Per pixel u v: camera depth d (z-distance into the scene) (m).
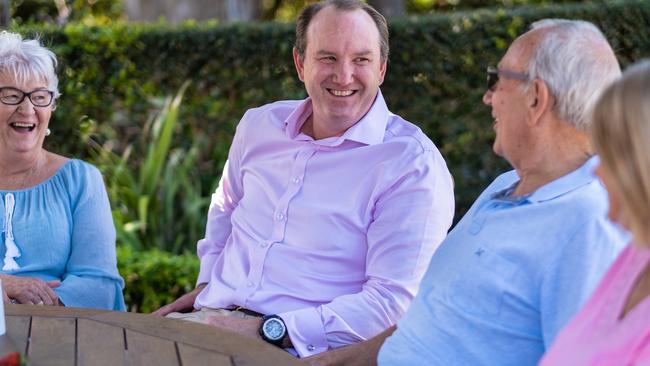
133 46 6.47
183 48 6.48
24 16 7.53
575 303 2.10
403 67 6.39
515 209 2.29
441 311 2.38
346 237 3.02
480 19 6.25
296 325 2.87
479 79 6.32
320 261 3.04
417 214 2.93
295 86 6.46
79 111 6.45
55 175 3.49
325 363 2.71
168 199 6.04
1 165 3.44
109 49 6.42
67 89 6.38
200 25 6.56
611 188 1.70
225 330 2.44
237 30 6.45
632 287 1.80
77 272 3.42
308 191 3.08
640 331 1.68
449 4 11.56
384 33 3.17
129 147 6.32
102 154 6.30
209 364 2.18
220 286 3.23
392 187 2.98
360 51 3.04
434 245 2.94
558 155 2.27
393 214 2.95
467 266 2.34
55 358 2.22
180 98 6.17
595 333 1.79
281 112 3.32
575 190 2.22
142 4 8.26
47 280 3.42
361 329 2.88
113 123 6.55
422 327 2.43
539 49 2.21
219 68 6.52
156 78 6.54
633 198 1.63
